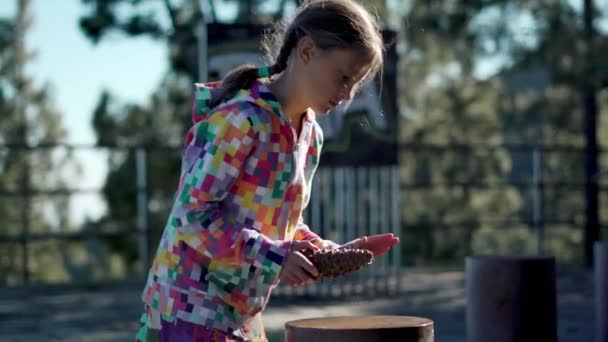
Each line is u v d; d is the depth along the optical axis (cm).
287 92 255
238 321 255
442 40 1781
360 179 935
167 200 2144
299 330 258
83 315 825
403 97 2397
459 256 2222
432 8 1573
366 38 248
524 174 2739
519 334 521
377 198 950
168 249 255
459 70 2264
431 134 2356
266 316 788
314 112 262
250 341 262
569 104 2030
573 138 2242
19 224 2195
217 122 246
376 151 912
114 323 775
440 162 2309
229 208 251
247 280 252
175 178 2059
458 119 2375
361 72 251
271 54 272
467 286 542
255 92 248
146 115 2375
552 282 530
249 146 246
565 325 761
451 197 2267
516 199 2286
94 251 2414
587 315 822
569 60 1438
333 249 250
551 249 2212
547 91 2077
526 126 2288
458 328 734
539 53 1495
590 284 1077
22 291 1012
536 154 1263
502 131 2377
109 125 2375
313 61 250
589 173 1385
